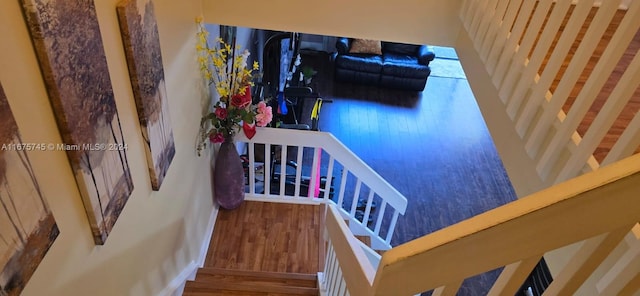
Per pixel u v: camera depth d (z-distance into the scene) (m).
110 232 1.63
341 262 1.66
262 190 4.62
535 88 1.63
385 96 7.07
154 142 1.98
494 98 2.05
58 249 1.30
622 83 1.17
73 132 1.28
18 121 1.07
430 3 2.81
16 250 1.09
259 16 2.94
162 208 2.32
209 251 3.62
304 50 8.07
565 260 1.35
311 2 2.87
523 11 1.77
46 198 1.20
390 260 0.80
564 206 0.70
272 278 3.22
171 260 2.65
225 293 2.91
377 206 5.11
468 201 5.26
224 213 3.94
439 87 7.43
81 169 1.35
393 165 5.66
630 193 0.68
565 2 1.47
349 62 7.00
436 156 5.87
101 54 1.42
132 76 1.69
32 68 1.11
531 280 3.41
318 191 4.51
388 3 2.84
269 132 3.55
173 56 2.30
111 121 1.54
